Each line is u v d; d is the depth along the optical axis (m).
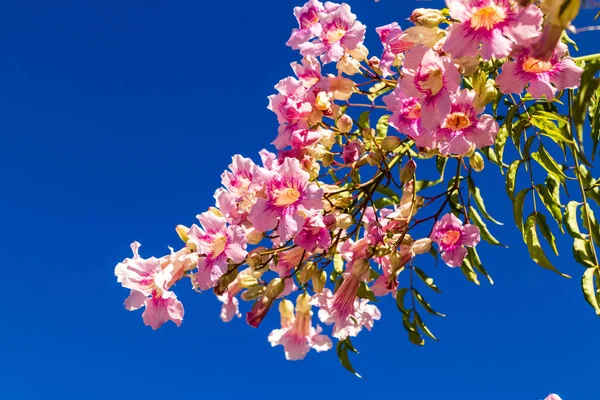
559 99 1.36
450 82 1.23
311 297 1.45
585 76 1.20
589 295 1.26
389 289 1.42
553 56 1.23
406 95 1.26
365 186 1.35
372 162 1.35
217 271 1.29
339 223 1.33
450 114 1.28
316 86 1.38
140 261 1.33
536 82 1.23
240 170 1.35
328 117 1.39
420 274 1.47
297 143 1.35
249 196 1.32
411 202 1.37
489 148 1.39
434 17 1.26
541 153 1.34
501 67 1.28
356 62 1.40
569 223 1.29
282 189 1.29
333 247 1.37
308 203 1.27
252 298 1.41
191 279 1.34
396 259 1.35
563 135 1.32
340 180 1.40
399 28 1.32
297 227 1.27
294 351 1.47
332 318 1.39
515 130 1.31
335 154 1.38
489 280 1.43
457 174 1.38
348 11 1.38
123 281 1.32
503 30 1.17
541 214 1.33
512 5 1.16
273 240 1.38
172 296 1.31
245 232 1.29
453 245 1.39
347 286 1.38
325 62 1.38
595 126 1.30
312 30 1.41
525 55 1.23
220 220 1.31
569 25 1.07
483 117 1.27
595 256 1.27
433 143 1.29
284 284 1.36
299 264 1.36
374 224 1.34
